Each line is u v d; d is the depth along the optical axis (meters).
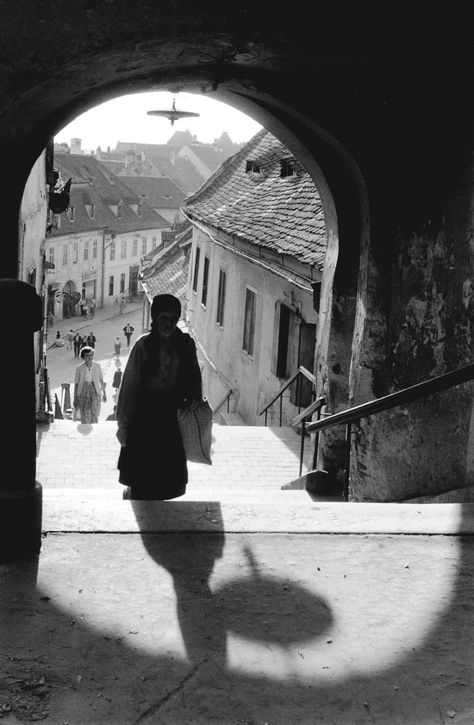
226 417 19.89
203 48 6.45
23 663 3.34
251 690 3.23
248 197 21.66
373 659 3.47
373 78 6.82
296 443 12.72
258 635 3.61
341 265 8.88
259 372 17.80
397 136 7.31
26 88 6.10
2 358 3.95
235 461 11.59
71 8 5.85
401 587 4.09
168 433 5.32
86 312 69.75
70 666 3.33
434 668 3.42
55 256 67.38
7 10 5.82
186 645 3.52
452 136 6.44
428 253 6.90
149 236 80.69
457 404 6.20
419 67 6.38
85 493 6.67
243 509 4.89
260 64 6.88
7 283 3.90
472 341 6.18
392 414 7.20
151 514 4.73
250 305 18.95
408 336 7.21
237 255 19.12
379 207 7.54
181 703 3.14
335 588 4.05
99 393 13.79
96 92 7.24
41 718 3.02
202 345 24.95
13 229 7.67
